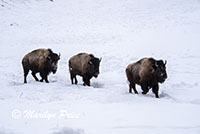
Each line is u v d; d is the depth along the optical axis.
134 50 65.94
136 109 24.98
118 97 30.22
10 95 34.00
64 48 72.56
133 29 95.81
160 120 21.09
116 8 147.25
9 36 90.56
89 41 80.69
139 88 39.22
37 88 37.66
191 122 20.33
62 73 51.31
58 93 34.88
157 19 113.12
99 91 35.88
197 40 71.00
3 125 21.00
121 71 50.69
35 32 97.25
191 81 42.31
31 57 43.88
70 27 105.88
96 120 21.78
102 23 112.56
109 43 76.12
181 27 90.75
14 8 135.50
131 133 18.27
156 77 31.70
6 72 50.75
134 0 165.38
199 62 54.47
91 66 39.72
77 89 37.16
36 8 145.50
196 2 147.50
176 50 63.88
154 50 64.88
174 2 150.88
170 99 30.48
